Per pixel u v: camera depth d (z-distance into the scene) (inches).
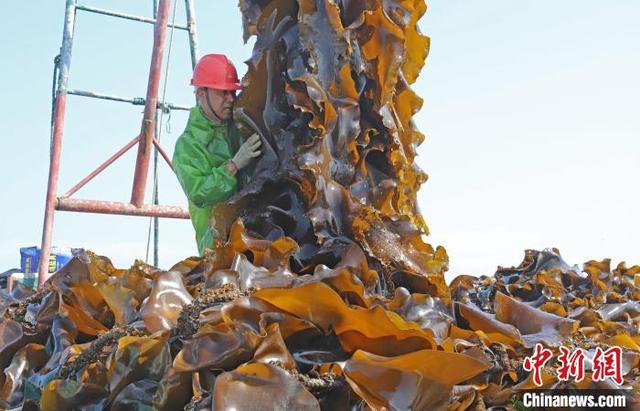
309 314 101.7
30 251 305.4
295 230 145.2
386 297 135.0
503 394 107.7
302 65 148.9
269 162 150.3
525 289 172.7
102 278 147.6
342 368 94.5
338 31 147.3
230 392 85.7
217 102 156.9
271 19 153.9
